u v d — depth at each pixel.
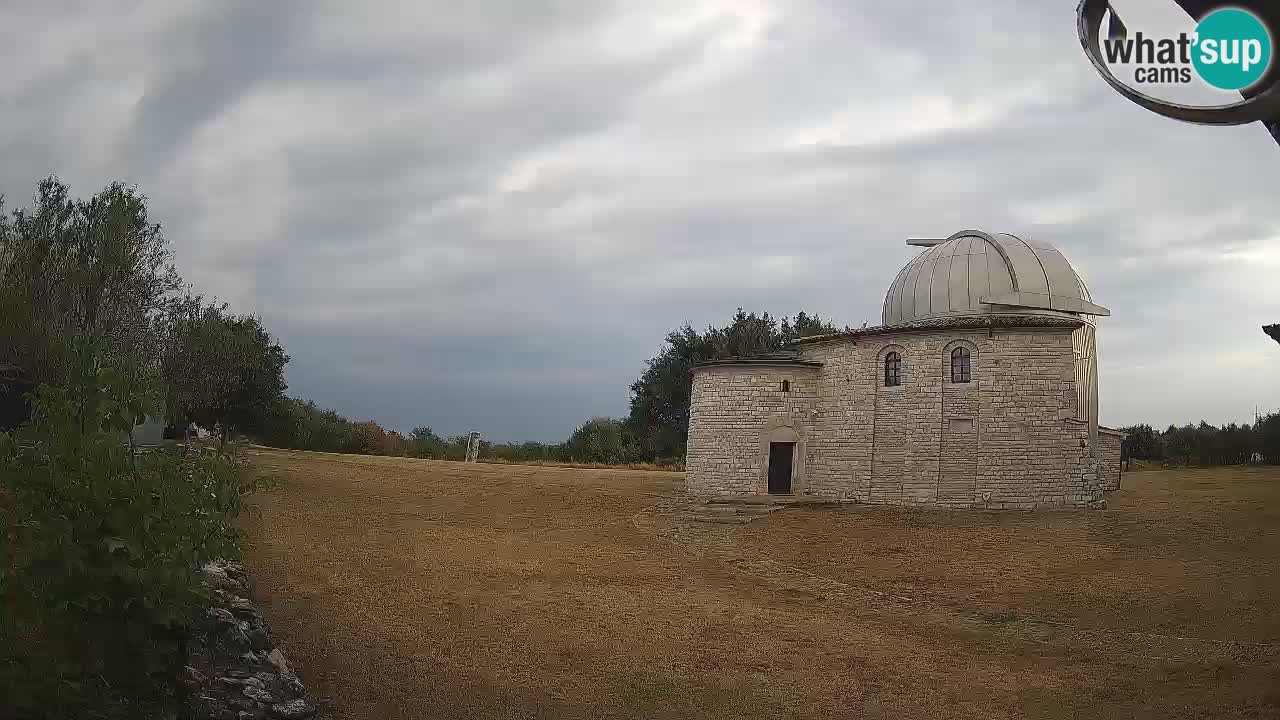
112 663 10.05
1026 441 30.45
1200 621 19.09
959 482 31.06
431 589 21.19
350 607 19.14
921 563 25.16
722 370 37.19
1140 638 18.41
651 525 32.22
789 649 17.98
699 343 69.88
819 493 35.12
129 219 28.30
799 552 27.20
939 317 33.88
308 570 21.89
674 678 16.03
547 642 17.77
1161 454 56.78
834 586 23.50
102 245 27.31
